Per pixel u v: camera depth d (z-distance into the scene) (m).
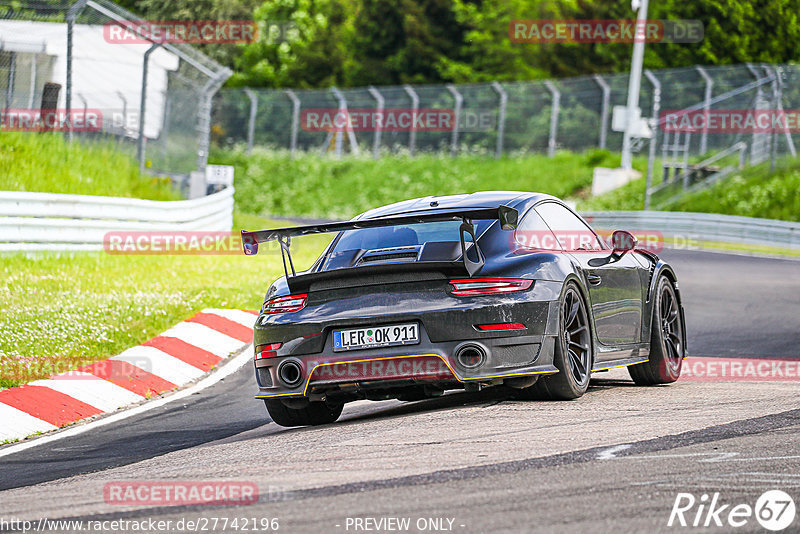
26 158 69.56
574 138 148.12
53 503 17.55
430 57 188.00
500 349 21.97
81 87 80.88
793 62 150.62
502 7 187.00
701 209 117.94
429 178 147.00
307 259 65.38
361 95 158.75
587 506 14.58
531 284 22.48
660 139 136.00
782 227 94.94
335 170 153.50
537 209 25.20
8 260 52.06
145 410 28.78
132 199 62.56
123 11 80.00
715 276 62.06
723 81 143.88
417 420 22.56
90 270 51.75
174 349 35.66
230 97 165.12
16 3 72.75
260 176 155.12
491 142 151.38
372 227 24.55
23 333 36.06
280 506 15.57
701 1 152.38
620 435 19.64
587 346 24.31
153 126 87.19
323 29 191.88
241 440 23.22
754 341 38.34
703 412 22.17
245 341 38.81
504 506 14.75
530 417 21.88
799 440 18.86
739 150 126.25
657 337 28.02
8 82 75.94
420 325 22.03
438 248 23.20
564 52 168.62
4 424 26.77
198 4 147.25
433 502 15.18
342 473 17.62
